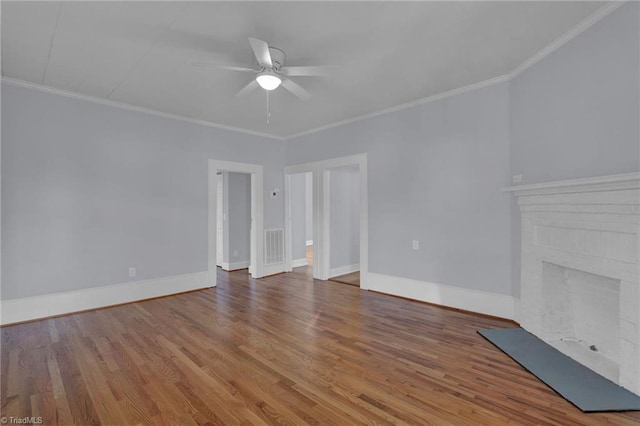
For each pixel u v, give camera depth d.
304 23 2.32
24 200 3.34
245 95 3.75
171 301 4.12
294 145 5.76
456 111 3.65
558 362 2.40
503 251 3.33
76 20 2.27
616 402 1.90
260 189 5.59
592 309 2.59
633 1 2.02
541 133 2.82
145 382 2.18
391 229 4.32
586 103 2.37
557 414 1.82
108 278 3.89
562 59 2.59
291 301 4.11
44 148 3.46
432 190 3.88
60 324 3.27
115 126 3.95
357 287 4.84
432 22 2.32
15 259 3.29
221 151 5.02
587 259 2.31
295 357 2.54
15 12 2.16
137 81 3.34
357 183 6.18
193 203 4.67
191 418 1.81
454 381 2.18
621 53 2.10
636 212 1.93
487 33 2.48
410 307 3.81
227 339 2.90
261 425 1.75
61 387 2.12
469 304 3.59
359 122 4.67
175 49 2.69
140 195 4.16
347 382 2.18
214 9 2.15
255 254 5.55
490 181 3.41
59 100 3.55
